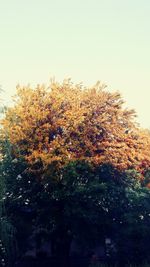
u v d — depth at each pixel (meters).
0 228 20.23
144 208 30.77
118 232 30.78
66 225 28.94
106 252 33.44
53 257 32.38
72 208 27.66
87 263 34.34
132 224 30.27
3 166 22.47
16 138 28.86
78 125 30.61
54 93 31.20
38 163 29.23
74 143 30.00
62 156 29.06
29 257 32.66
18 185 28.73
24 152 30.05
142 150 33.84
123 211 30.50
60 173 28.61
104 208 29.94
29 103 31.27
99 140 32.06
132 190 30.77
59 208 29.19
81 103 33.12
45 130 29.67
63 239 30.48
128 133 34.06
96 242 31.66
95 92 33.28
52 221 28.61
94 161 29.95
